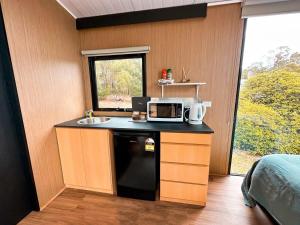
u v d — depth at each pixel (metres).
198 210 1.73
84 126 1.90
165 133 1.70
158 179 1.96
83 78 2.56
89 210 1.76
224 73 2.13
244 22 1.98
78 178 2.07
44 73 1.82
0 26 1.39
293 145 2.15
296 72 1.99
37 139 1.73
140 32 2.24
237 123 2.29
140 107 2.31
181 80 2.25
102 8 2.12
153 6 2.06
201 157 1.67
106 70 2.52
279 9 1.79
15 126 1.59
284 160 1.47
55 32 1.97
